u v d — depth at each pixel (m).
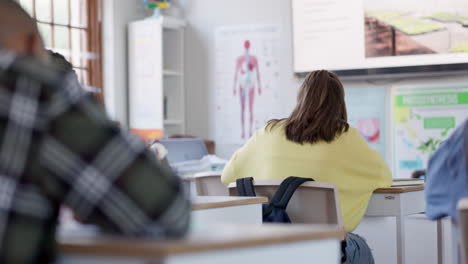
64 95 1.01
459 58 4.94
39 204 0.99
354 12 5.24
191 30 5.98
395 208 3.00
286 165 2.85
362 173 2.88
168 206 1.05
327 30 5.33
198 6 5.95
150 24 5.71
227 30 5.82
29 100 0.99
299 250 1.20
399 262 3.02
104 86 5.81
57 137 0.99
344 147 2.84
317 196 2.55
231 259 1.07
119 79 5.82
